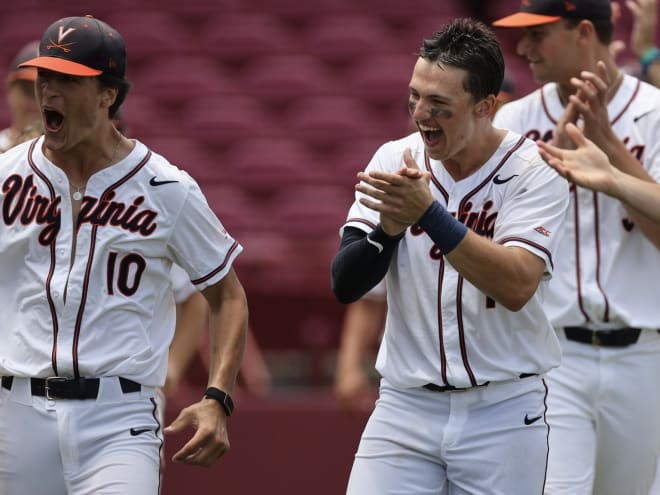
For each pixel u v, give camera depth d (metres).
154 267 14.24
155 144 42.50
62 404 13.94
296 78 45.06
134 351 14.12
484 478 14.66
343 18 47.78
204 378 29.91
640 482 18.56
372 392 29.02
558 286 18.23
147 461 14.15
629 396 18.09
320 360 33.06
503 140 14.77
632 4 23.58
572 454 17.77
